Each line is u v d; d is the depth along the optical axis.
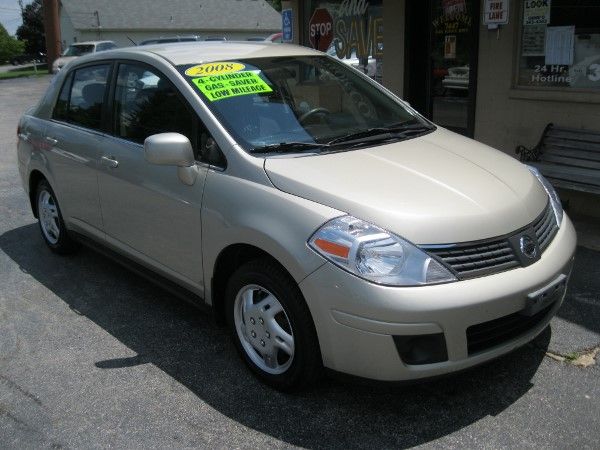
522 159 6.21
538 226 3.26
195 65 3.95
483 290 2.83
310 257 2.91
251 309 3.36
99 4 46.69
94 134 4.50
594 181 5.43
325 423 3.08
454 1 7.10
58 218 5.22
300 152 3.49
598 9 5.75
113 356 3.78
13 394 3.42
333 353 2.93
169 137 3.45
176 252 3.80
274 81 4.00
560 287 3.19
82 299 4.58
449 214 2.95
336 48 9.07
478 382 3.37
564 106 6.10
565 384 3.33
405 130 4.03
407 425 3.05
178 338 3.97
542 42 6.25
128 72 4.29
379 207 2.94
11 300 4.60
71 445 2.99
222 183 3.40
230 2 51.59
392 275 2.78
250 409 3.22
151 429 3.09
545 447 2.87
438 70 7.52
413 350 2.84
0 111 17.23
